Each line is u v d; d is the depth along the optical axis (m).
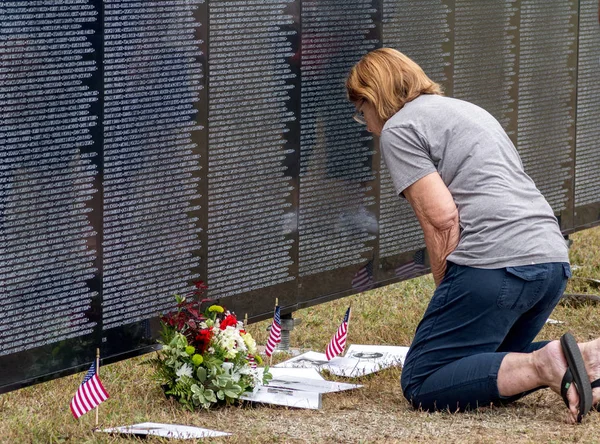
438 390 8.13
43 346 8.44
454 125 8.11
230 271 10.09
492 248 7.86
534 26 14.01
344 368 9.76
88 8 8.38
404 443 7.43
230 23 9.68
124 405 8.60
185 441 7.50
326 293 11.31
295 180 10.67
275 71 10.24
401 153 8.06
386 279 12.12
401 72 8.38
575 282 13.73
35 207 8.21
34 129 8.12
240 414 8.38
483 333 8.02
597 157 15.77
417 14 12.03
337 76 11.01
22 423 8.18
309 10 10.56
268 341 9.68
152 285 9.28
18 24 7.89
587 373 7.94
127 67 8.77
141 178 9.03
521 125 14.11
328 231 11.20
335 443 7.52
